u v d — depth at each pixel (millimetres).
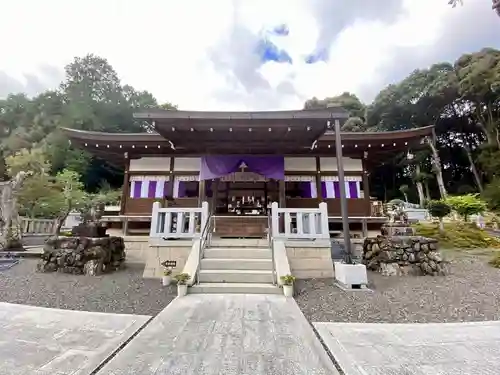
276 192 11312
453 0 5973
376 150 10969
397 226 7422
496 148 24312
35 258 9172
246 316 3777
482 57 25203
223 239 7574
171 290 5348
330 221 10273
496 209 19297
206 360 2539
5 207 10062
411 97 28422
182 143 9336
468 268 7723
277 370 2383
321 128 8031
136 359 2555
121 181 27219
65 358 2615
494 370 2463
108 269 7320
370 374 2361
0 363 2521
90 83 36281
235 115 7457
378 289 5453
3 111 30422
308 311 4125
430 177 25453
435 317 3941
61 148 24547
